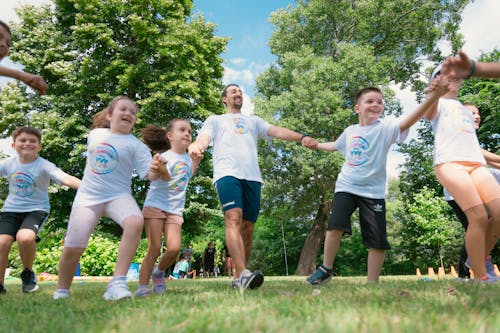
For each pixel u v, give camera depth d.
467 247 3.29
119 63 15.38
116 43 16.03
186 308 1.95
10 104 14.95
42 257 13.85
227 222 3.67
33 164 4.29
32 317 1.98
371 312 1.62
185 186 3.86
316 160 18.00
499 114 16.22
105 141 3.23
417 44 22.56
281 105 18.98
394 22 22.06
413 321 1.40
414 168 23.86
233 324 1.45
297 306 1.90
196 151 3.68
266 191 19.50
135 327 1.46
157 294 3.19
